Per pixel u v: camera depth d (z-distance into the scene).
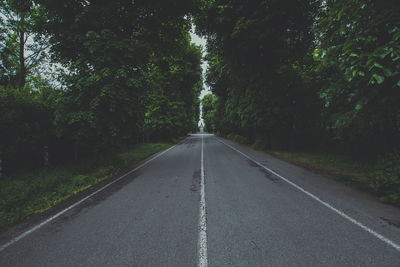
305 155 11.38
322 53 4.07
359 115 4.64
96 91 7.37
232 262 2.22
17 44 12.91
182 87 26.41
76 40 7.48
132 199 4.60
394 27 3.00
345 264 2.14
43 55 13.52
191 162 9.85
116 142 8.73
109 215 3.70
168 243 2.65
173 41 11.27
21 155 7.24
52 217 3.69
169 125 22.61
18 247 2.69
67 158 9.67
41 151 8.09
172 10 9.48
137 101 8.30
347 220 3.23
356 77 3.80
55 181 5.97
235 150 15.17
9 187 5.30
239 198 4.45
